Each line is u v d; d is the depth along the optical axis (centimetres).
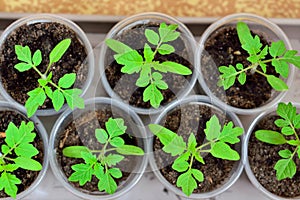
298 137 52
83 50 53
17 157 49
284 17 58
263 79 53
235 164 52
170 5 58
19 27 52
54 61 50
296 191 52
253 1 58
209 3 58
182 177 49
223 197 54
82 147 50
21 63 50
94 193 51
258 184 52
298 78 56
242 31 51
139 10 58
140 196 53
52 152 51
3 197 50
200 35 56
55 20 53
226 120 53
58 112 52
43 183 53
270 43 54
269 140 50
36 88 50
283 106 50
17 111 52
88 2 58
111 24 55
